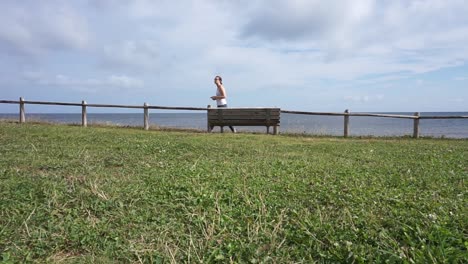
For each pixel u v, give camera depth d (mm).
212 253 2553
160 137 9641
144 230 2951
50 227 2924
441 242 2510
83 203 3502
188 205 3535
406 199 3658
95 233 2834
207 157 6395
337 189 4090
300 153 7297
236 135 11336
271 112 12461
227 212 3371
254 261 2463
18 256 2496
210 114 12812
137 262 2479
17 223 3006
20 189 3867
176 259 2531
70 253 2611
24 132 9438
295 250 2633
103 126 13977
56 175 4562
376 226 2938
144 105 13633
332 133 14266
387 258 2451
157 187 4090
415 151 7906
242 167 5398
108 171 4965
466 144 10000
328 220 3154
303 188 4133
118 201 3561
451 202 3514
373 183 4398
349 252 2527
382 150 8047
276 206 3508
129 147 7230
